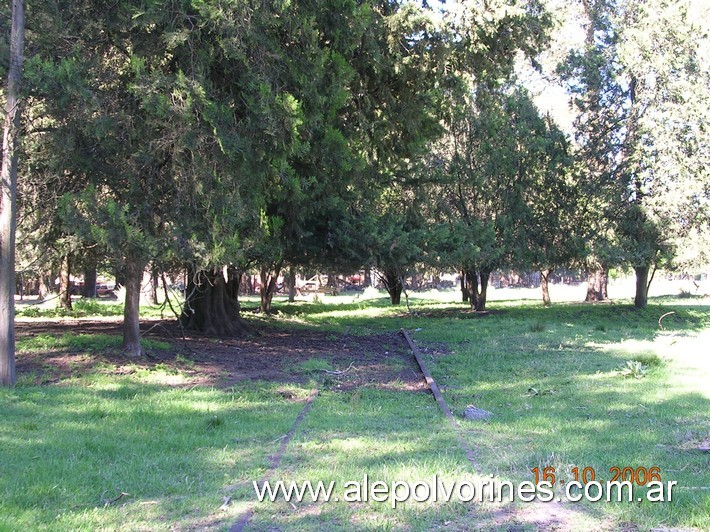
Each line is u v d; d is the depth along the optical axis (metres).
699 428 6.94
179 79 8.64
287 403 8.57
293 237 15.18
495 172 23.67
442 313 26.69
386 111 14.23
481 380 10.59
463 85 14.71
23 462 5.58
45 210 11.22
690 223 22.61
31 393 8.35
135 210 9.50
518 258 24.19
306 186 11.74
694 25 21.58
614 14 27.98
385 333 18.58
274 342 15.40
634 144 23.16
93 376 9.63
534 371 11.38
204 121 9.02
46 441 6.23
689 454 5.98
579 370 11.41
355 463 5.68
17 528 4.16
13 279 8.89
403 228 17.83
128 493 4.93
